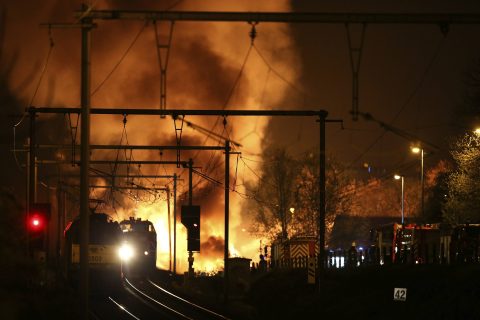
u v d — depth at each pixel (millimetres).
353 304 65250
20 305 57594
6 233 72312
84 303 41969
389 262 85062
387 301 60875
